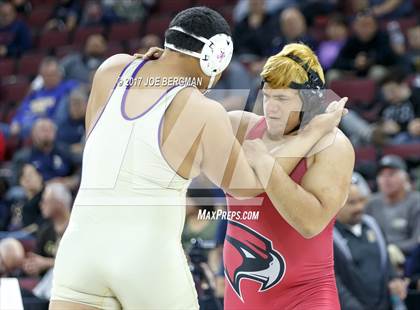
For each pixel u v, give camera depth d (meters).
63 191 12.13
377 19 21.36
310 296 6.69
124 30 24.55
